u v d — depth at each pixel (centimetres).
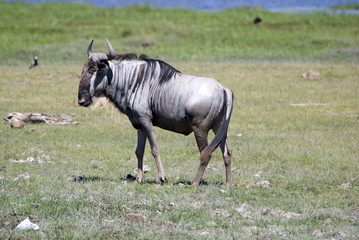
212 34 13575
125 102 3334
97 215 2612
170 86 3222
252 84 8388
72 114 6053
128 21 15000
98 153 4428
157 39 12988
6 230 2373
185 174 3716
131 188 3164
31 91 7775
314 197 3084
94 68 3303
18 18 15162
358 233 2422
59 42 12581
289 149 4584
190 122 3184
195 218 2622
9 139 4897
